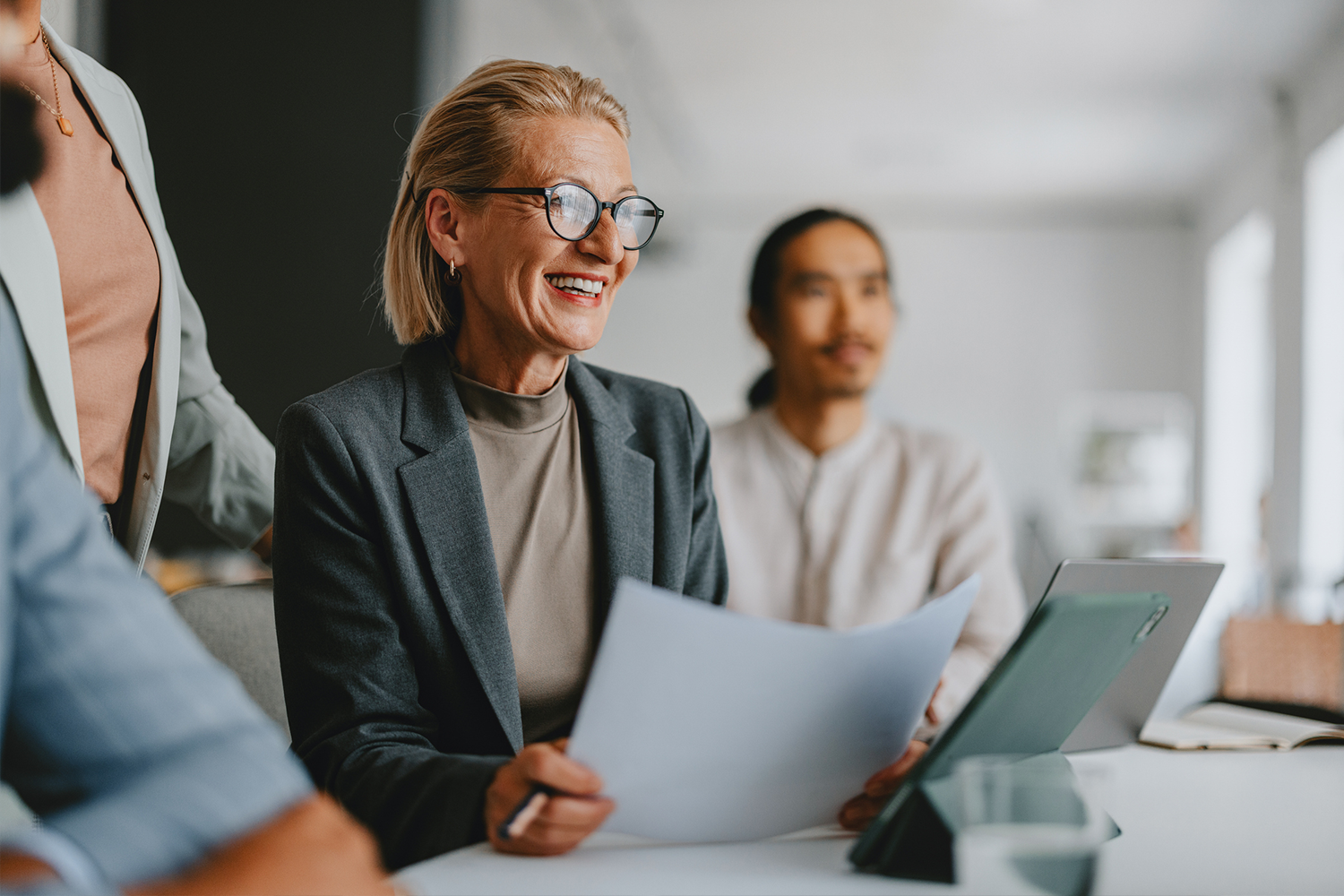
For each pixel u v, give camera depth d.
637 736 0.66
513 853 0.70
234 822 0.43
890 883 0.65
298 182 2.94
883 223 9.60
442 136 1.05
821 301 1.78
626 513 1.08
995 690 0.65
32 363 0.98
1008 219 9.45
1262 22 5.62
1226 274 8.54
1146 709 1.00
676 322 9.92
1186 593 0.93
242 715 0.47
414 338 1.12
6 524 0.42
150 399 1.20
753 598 1.80
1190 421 9.12
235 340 2.91
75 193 1.10
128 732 0.44
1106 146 7.68
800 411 1.85
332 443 0.96
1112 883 0.66
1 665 0.41
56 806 0.45
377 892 0.46
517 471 1.07
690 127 7.49
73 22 1.67
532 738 1.03
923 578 1.77
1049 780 0.62
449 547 0.97
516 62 1.05
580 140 1.02
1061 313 9.38
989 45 6.00
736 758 0.68
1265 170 7.11
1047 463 9.35
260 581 1.21
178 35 2.90
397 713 0.92
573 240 1.00
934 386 9.52
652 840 0.73
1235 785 0.92
